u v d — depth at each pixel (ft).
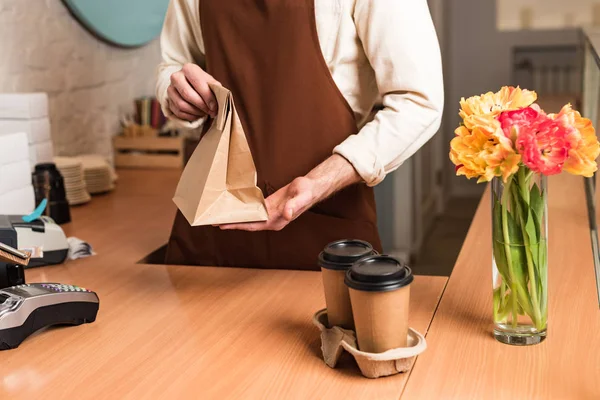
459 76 20.77
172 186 8.28
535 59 20.48
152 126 9.44
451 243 16.93
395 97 4.76
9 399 3.41
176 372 3.61
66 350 3.91
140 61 9.98
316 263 5.32
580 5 20.25
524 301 3.75
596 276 4.82
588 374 3.45
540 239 3.71
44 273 5.30
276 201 4.35
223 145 4.07
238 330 4.10
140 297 4.71
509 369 3.53
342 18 4.93
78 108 8.64
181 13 5.56
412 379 3.46
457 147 3.70
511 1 20.59
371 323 3.41
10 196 6.03
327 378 3.50
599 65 6.17
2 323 3.84
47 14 8.04
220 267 5.34
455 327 4.03
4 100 6.82
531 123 3.59
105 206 7.47
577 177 7.89
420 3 4.79
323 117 5.06
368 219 5.34
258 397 3.33
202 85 4.69
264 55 5.10
